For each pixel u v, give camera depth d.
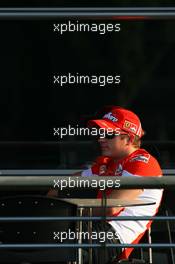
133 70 37.31
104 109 14.04
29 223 11.67
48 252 11.73
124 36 36.06
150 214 12.96
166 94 41.34
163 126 42.47
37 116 35.19
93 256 12.29
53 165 19.16
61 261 11.74
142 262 12.66
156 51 37.59
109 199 12.00
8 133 37.28
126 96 38.03
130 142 13.44
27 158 19.61
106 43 35.72
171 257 14.15
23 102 37.66
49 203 11.55
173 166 18.08
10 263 11.73
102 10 11.75
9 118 38.00
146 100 40.78
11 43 38.09
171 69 39.16
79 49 35.97
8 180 9.51
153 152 15.89
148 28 36.47
